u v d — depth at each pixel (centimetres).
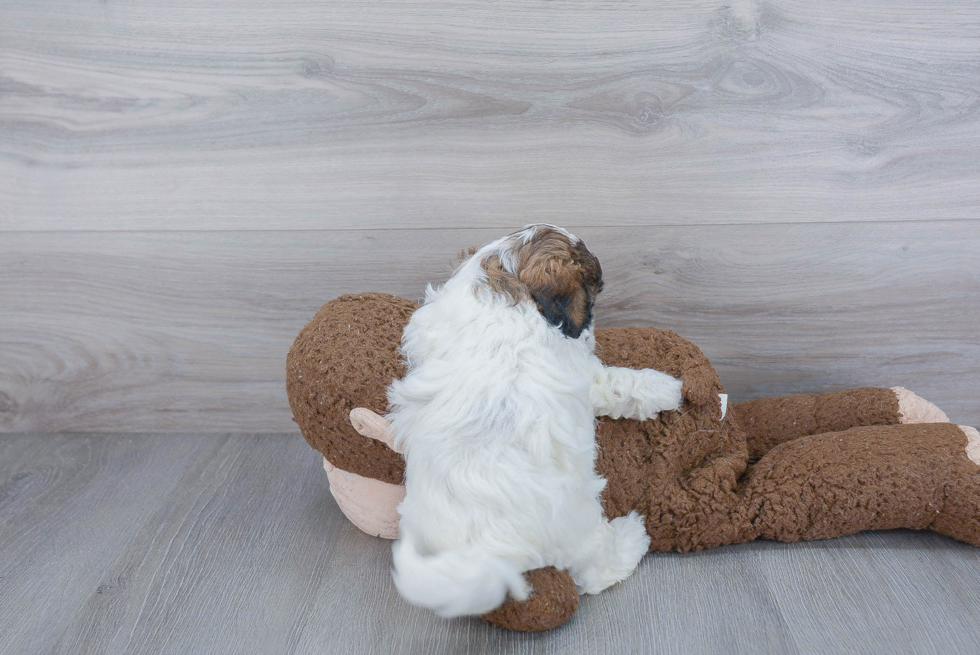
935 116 133
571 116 135
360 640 103
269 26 132
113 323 151
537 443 96
